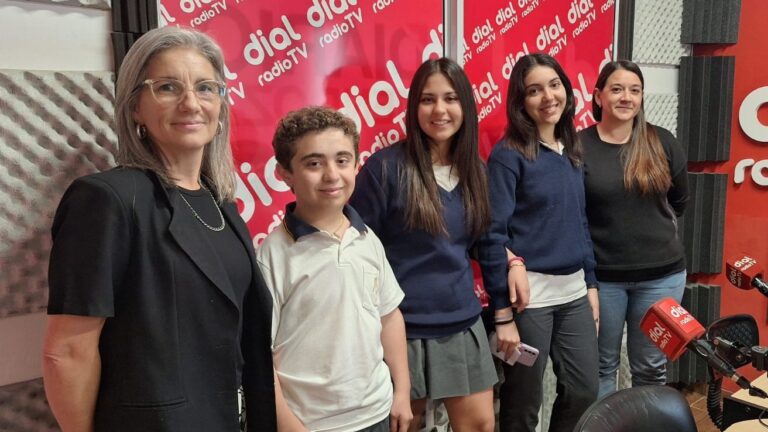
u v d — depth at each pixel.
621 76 2.14
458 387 1.75
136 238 0.95
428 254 1.69
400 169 1.68
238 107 1.65
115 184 0.95
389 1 1.94
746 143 3.01
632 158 2.16
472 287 1.81
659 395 1.35
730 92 3.00
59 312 0.90
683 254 2.31
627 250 2.21
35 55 1.33
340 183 1.38
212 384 1.03
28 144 1.29
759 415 1.55
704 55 3.04
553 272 1.97
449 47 2.11
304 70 1.77
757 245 3.04
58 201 1.34
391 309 1.55
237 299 1.11
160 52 1.03
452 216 1.72
